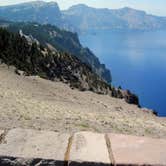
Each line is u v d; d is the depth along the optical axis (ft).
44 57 354.13
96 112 133.90
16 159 10.71
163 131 90.63
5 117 69.67
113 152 11.12
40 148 11.29
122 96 338.13
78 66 389.19
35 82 241.76
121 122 96.32
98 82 369.71
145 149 11.42
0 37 312.09
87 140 12.05
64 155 10.89
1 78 212.43
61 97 196.54
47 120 76.54
